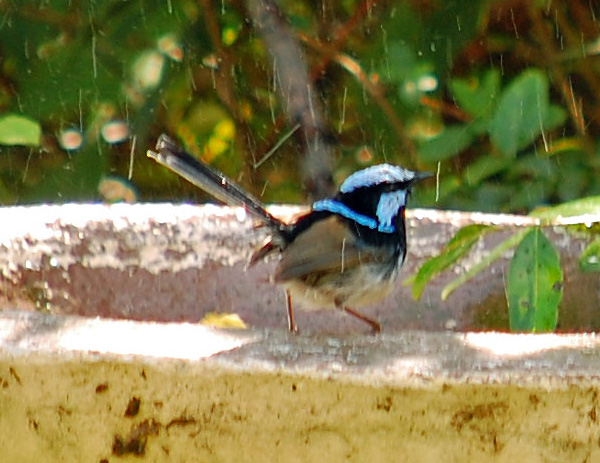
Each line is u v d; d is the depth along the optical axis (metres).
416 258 10.28
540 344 6.55
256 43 14.11
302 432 6.17
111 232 9.89
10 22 12.92
